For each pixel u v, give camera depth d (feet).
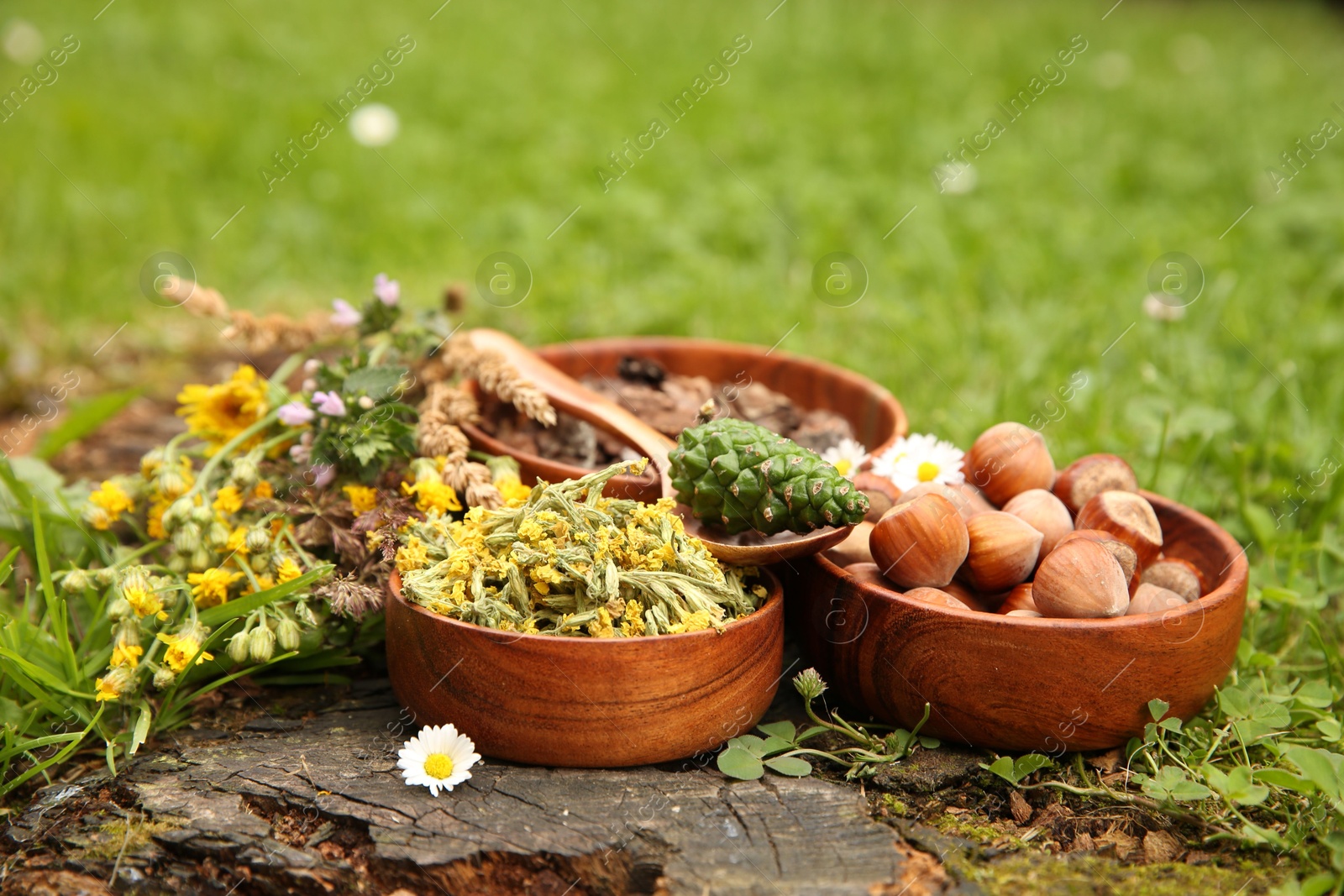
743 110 5.23
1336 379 2.88
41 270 3.56
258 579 2.15
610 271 3.59
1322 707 2.16
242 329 2.36
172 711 2.11
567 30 6.65
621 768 2.03
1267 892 1.94
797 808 2.00
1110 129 5.01
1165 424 2.48
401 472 2.25
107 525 2.22
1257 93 5.60
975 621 2.00
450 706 2.01
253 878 1.96
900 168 4.53
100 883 1.97
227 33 6.24
